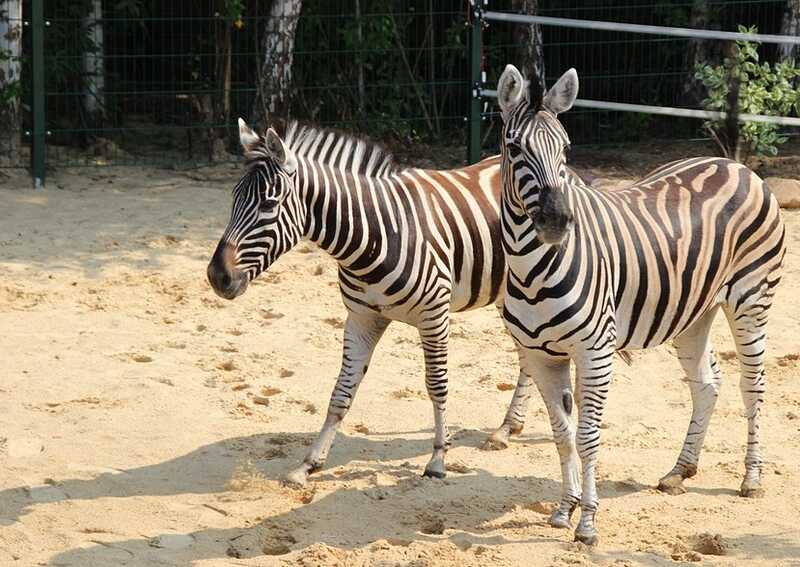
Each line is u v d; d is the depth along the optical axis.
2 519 5.95
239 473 6.63
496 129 16.53
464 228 6.65
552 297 5.35
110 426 7.28
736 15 16.88
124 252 11.07
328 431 6.63
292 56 15.43
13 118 13.99
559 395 5.74
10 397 7.70
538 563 5.44
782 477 6.59
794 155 15.23
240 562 5.50
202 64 17.09
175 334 9.11
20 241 11.24
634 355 8.73
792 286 10.30
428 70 17.12
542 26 17.16
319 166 6.20
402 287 6.32
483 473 6.68
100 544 5.69
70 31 15.91
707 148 15.83
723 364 8.51
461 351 8.85
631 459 6.87
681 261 5.89
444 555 5.51
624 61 17.05
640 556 5.53
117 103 16.58
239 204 5.96
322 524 5.96
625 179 14.15
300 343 8.95
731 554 5.59
